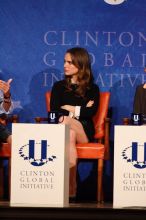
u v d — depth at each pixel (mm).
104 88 12711
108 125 11562
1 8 12789
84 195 12648
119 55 12719
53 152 8500
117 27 12719
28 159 8547
